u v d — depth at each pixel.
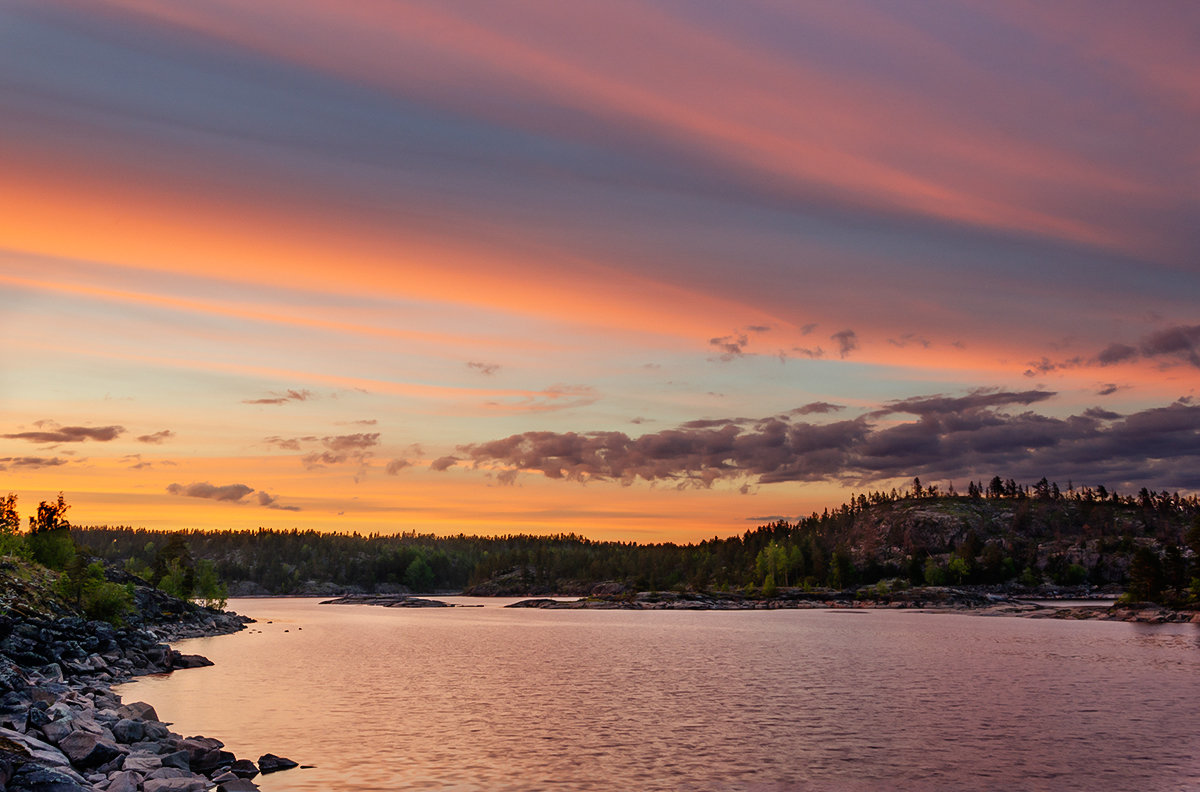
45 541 130.88
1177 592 196.88
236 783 34.03
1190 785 37.75
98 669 74.31
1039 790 36.91
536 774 39.00
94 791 30.53
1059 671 84.69
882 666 91.12
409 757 42.53
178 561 192.88
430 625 181.00
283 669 86.56
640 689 72.06
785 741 47.69
